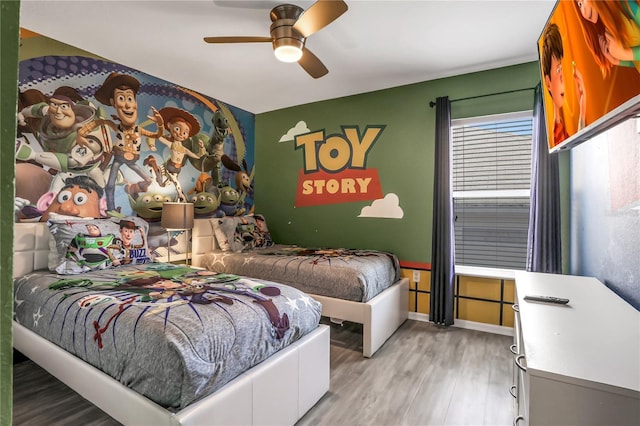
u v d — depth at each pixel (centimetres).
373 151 386
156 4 226
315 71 265
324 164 421
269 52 294
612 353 103
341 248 400
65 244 247
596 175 211
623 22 99
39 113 266
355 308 270
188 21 246
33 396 207
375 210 386
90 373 162
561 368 93
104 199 306
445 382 228
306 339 195
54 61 273
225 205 430
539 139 288
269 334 172
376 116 384
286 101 425
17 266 247
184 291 194
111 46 283
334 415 193
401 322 338
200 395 139
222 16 240
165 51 291
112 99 311
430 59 303
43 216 268
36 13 235
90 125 296
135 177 330
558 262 281
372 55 296
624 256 164
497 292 318
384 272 315
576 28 134
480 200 348
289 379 179
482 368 247
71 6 227
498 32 258
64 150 280
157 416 133
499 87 320
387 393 215
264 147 470
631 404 84
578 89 142
